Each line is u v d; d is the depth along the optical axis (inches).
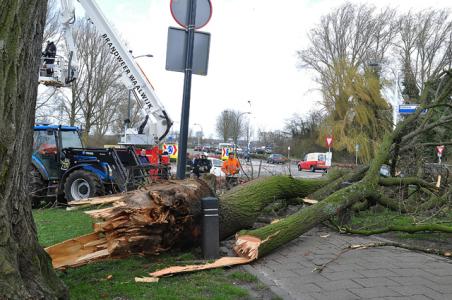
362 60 1902.1
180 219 209.0
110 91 1537.9
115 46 487.2
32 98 125.0
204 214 217.8
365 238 279.3
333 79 1533.0
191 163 799.1
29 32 119.3
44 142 477.4
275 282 183.8
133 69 491.2
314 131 1999.3
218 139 3075.8
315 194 330.3
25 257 118.5
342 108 1472.7
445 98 344.8
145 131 518.6
